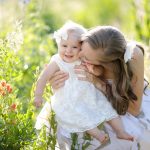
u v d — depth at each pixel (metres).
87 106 4.52
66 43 4.46
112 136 4.68
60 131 4.62
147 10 7.91
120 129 4.55
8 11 7.36
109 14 15.40
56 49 7.56
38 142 4.59
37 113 5.50
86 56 4.41
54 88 4.56
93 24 14.44
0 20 7.12
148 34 7.75
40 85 4.50
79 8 15.12
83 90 4.50
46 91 4.65
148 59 6.34
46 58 6.83
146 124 4.74
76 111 4.50
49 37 7.68
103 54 4.38
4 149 4.51
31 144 4.61
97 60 4.41
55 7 13.27
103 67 4.48
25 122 4.59
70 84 4.52
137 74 4.60
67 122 4.54
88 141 4.63
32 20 7.58
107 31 4.40
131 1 8.08
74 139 4.52
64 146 4.66
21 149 4.58
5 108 4.55
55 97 4.58
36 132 4.69
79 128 4.52
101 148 4.66
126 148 4.72
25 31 7.20
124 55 4.43
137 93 4.64
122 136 4.54
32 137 4.57
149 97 4.89
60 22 11.30
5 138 4.51
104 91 4.55
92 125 4.49
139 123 4.73
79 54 4.47
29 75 6.36
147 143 4.74
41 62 6.80
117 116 4.56
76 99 4.51
